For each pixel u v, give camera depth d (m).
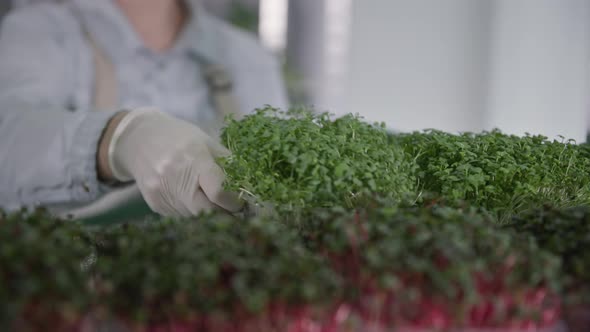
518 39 3.91
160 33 3.16
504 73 4.01
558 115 3.83
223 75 3.28
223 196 1.65
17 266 0.93
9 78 2.71
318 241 1.23
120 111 2.01
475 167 1.58
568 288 1.11
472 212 1.30
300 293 0.95
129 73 3.06
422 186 1.60
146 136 1.80
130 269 1.00
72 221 1.29
